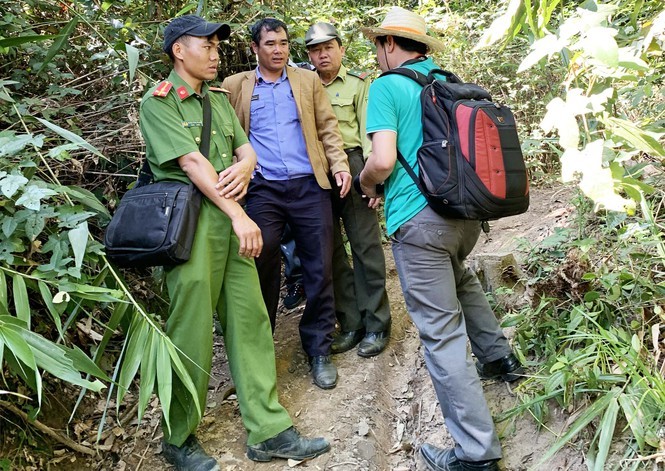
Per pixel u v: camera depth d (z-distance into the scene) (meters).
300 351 3.12
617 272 2.25
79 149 2.75
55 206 2.22
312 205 2.81
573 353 2.06
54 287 2.15
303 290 3.62
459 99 2.04
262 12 3.58
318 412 2.62
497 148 1.97
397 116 2.09
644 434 1.75
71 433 2.39
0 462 2.08
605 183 1.27
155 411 2.59
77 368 1.87
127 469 2.33
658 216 2.47
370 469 2.31
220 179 2.21
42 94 2.93
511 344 2.53
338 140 2.91
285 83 2.85
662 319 2.04
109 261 2.27
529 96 5.02
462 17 5.99
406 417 2.64
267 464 2.32
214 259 2.25
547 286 2.43
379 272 3.04
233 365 2.36
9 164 1.96
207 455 2.28
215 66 2.27
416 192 2.07
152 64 3.15
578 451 1.96
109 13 3.20
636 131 1.49
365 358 3.02
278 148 2.80
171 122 2.17
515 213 2.03
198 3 3.19
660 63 2.39
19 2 2.96
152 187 2.19
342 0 6.16
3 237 1.93
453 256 2.18
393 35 2.20
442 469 2.15
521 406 2.12
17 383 2.28
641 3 1.87
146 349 2.06
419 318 2.12
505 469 2.10
